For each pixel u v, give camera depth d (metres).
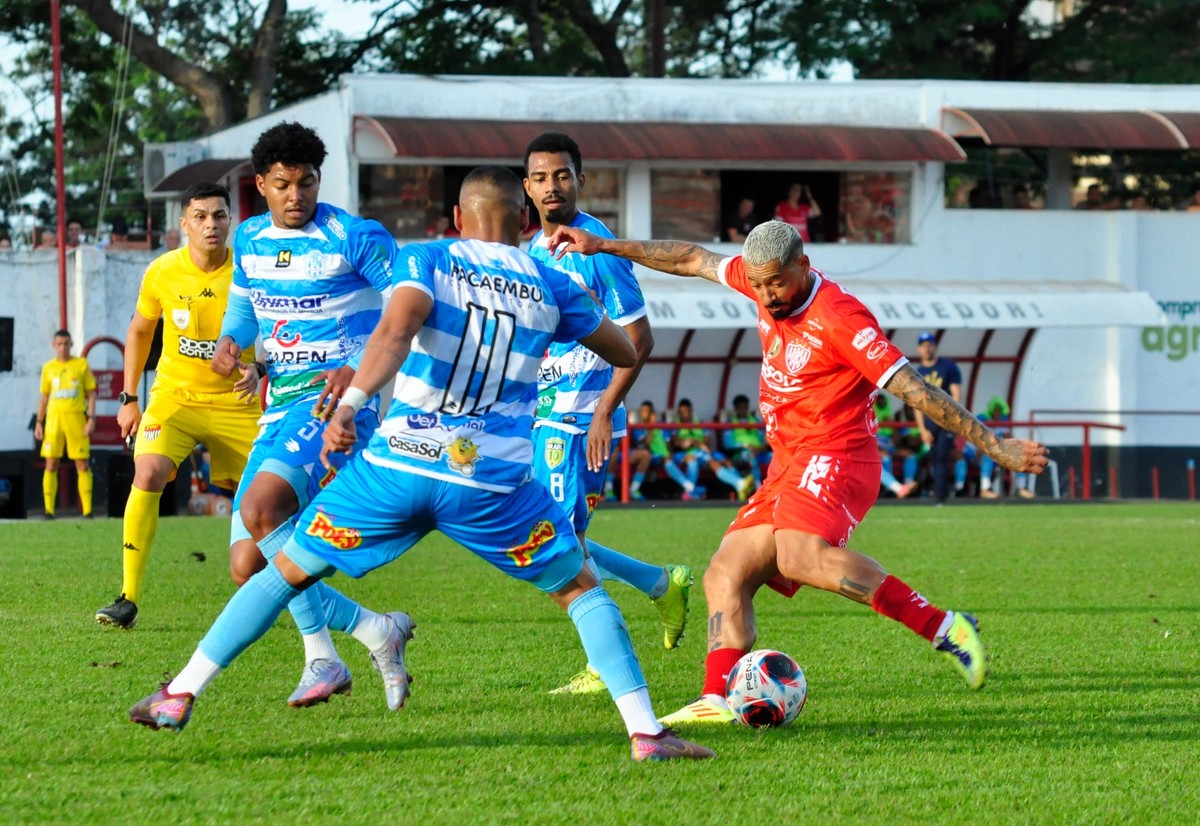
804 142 74.81
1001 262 79.25
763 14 108.31
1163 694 18.05
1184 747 14.98
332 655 16.33
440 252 13.62
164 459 23.06
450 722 15.98
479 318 13.57
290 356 18.00
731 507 59.56
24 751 14.27
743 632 16.66
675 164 76.06
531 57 106.75
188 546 38.53
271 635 22.62
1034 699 17.69
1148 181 86.06
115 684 17.91
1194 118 80.31
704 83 77.44
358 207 72.75
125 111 121.88
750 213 76.50
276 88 106.94
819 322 16.28
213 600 26.64
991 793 13.00
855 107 79.19
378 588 29.23
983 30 108.12
